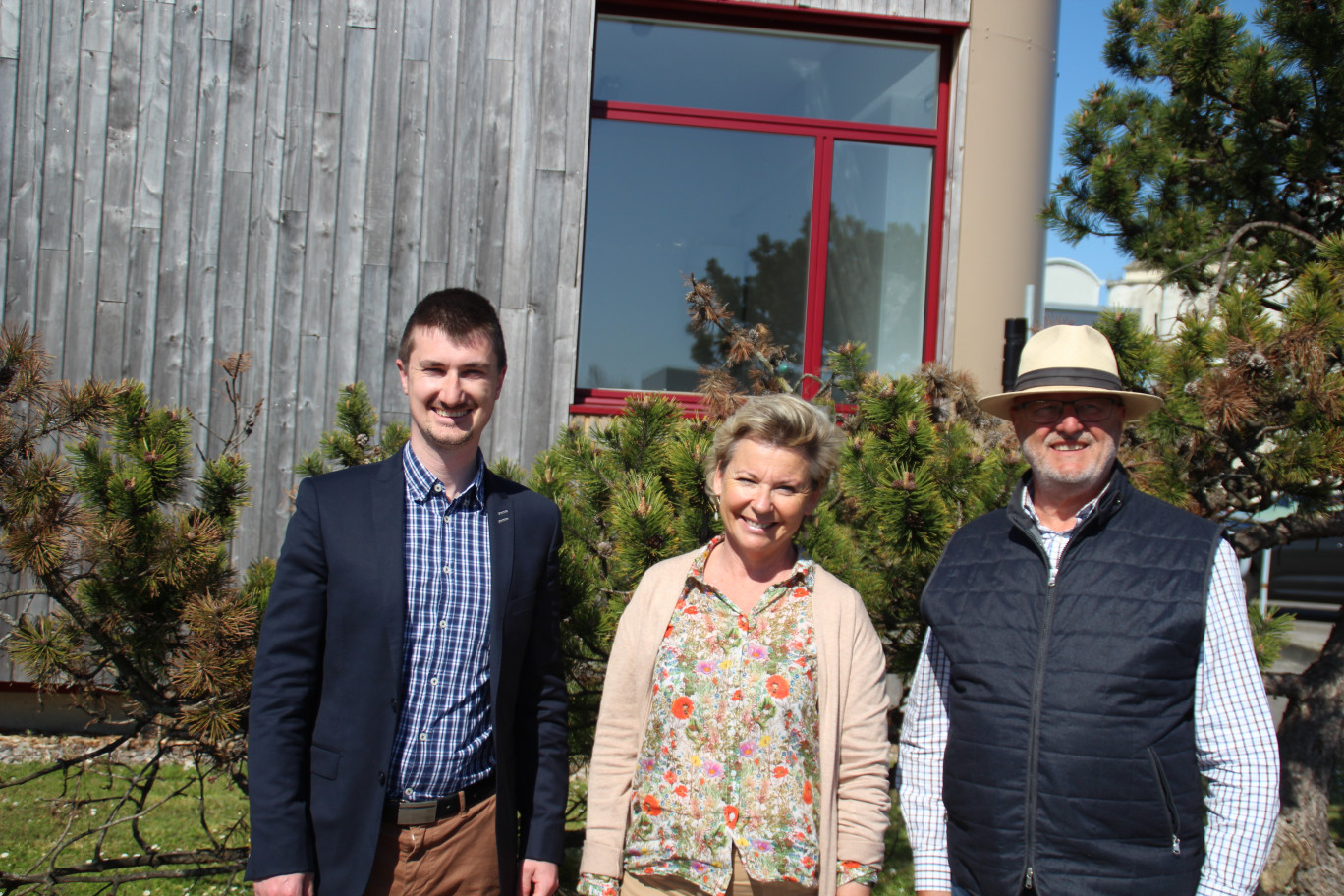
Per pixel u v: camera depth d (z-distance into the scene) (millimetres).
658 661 2115
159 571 2641
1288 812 3572
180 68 4777
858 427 3176
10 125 4719
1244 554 3297
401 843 2094
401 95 4855
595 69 5168
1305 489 2932
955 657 2020
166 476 2732
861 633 2127
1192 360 2803
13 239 4730
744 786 1995
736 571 2197
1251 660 1833
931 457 2883
